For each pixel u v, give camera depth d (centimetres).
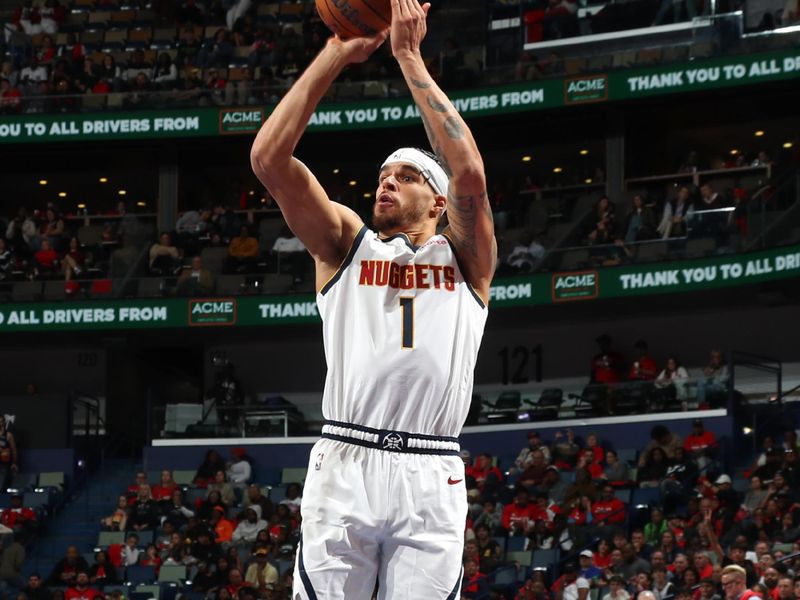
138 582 2098
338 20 407
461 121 400
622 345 2805
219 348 3022
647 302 2720
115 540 2258
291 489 2306
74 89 2886
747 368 2488
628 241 2562
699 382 2348
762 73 2511
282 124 393
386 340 391
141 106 2825
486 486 2191
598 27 2650
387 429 390
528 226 2709
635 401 2392
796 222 2419
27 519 2386
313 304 2681
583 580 1714
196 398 3297
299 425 2553
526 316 2809
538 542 1992
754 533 1775
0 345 3038
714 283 2456
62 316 2723
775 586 1376
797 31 2506
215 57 2947
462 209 397
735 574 1065
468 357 400
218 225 2825
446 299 397
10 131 2816
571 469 2253
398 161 420
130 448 2927
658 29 2606
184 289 2720
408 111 2734
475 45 2766
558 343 2852
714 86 2547
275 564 2022
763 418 2344
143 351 3131
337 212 405
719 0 2567
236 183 3030
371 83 2767
